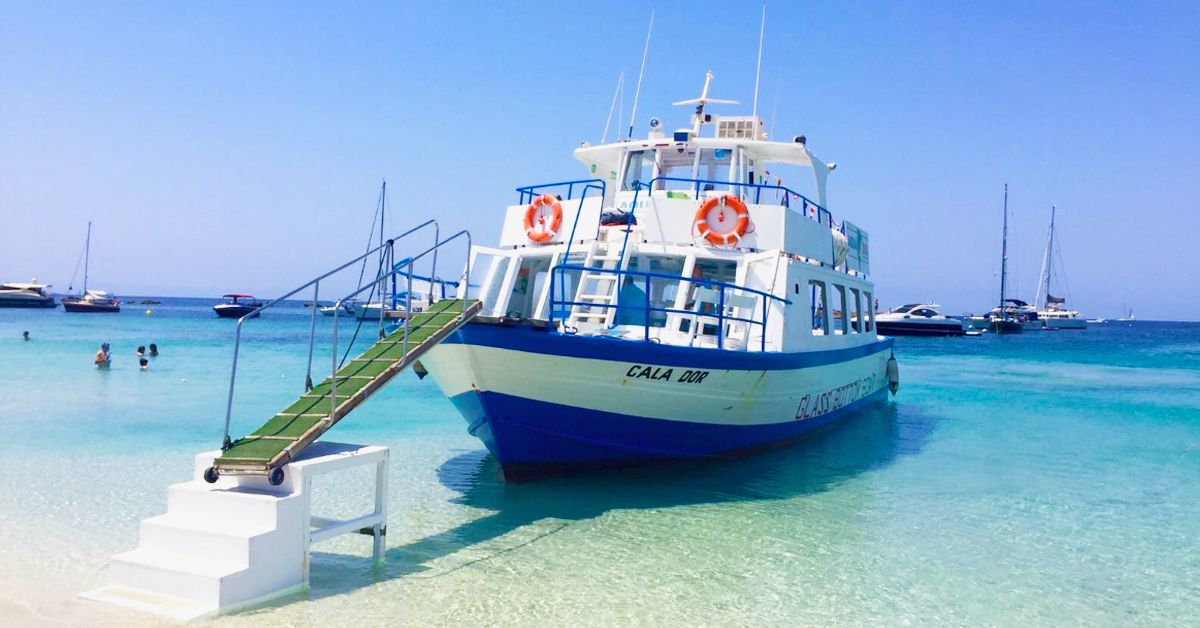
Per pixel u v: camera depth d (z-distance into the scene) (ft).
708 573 27.58
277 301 27.45
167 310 454.40
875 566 28.91
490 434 37.47
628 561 28.55
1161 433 62.90
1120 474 46.29
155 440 50.42
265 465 23.57
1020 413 75.56
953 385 105.19
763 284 43.09
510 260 45.47
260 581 22.72
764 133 55.72
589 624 22.72
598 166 56.95
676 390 38.32
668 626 22.81
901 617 24.23
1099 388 101.45
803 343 46.91
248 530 23.00
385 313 35.40
